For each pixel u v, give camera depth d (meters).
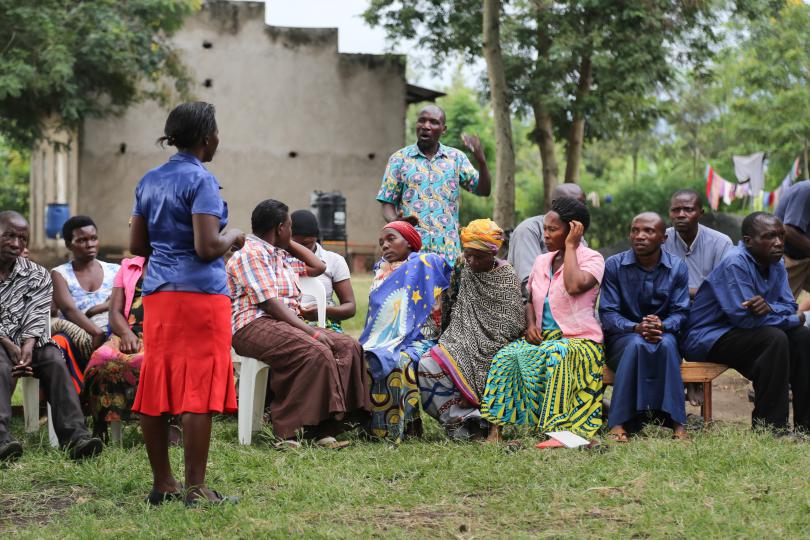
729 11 20.52
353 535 4.11
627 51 19.22
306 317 6.72
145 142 23.50
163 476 4.71
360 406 6.12
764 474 4.92
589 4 19.25
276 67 24.28
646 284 6.38
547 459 5.38
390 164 7.55
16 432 6.45
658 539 4.01
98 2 18.77
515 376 6.07
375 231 24.73
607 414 6.74
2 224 5.96
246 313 6.19
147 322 4.57
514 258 7.12
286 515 4.41
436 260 6.57
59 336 6.32
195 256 4.54
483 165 7.55
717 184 23.62
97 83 20.12
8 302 5.93
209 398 4.55
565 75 20.89
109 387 5.98
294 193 24.48
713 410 7.68
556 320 6.33
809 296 7.24
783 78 29.50
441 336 6.34
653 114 21.56
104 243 23.42
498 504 4.54
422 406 6.23
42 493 4.93
